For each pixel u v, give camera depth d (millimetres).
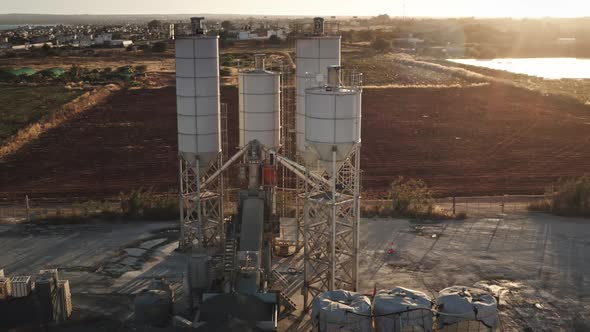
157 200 40000
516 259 31422
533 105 83000
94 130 68375
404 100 87125
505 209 40594
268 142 31031
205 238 33000
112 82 109938
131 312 25578
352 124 24219
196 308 25484
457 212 39531
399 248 33156
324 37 30859
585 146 59969
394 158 55438
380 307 21547
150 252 32750
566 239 34500
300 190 34781
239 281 24047
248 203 28719
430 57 193625
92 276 29484
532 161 54344
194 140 30844
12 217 39250
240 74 30906
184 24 33906
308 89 24734
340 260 29203
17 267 30484
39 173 51281
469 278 29047
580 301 26422
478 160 54750
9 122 71188
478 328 21406
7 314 23906
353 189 26516
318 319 21516
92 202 41188
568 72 148625
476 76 116062
